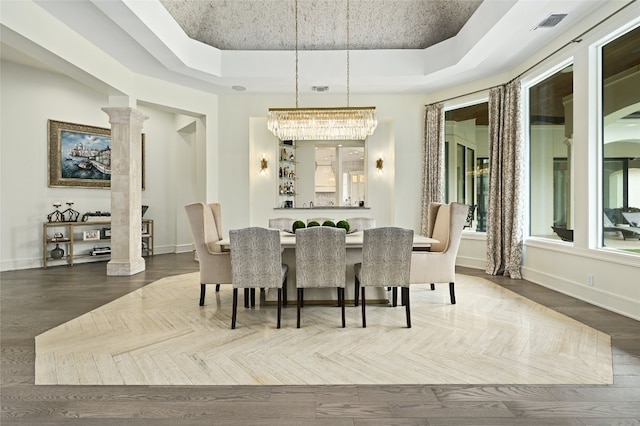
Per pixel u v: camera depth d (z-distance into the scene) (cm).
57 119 650
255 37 561
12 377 230
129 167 553
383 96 668
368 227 519
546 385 218
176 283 500
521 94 520
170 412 192
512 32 422
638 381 222
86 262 679
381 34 559
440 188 636
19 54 570
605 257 369
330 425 180
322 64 569
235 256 321
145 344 285
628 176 360
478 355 262
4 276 548
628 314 344
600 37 374
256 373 236
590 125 392
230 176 675
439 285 488
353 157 1120
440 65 544
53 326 325
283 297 398
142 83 571
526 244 518
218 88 636
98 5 365
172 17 479
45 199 638
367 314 363
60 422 182
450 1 504
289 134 479
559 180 463
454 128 655
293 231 448
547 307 380
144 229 754
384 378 229
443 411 192
